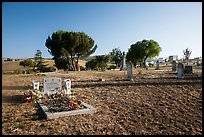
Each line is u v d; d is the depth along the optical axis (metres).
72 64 44.19
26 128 6.43
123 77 22.12
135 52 56.09
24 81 19.14
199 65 46.84
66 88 12.16
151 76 22.28
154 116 7.43
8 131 6.17
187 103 9.16
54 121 7.09
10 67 62.97
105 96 11.25
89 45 43.47
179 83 15.26
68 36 40.88
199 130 5.99
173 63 31.39
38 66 51.78
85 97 11.05
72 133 5.96
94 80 19.38
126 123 6.76
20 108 9.03
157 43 56.56
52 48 42.34
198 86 13.41
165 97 10.52
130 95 11.34
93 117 7.47
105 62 50.41
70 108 8.20
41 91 12.13
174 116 7.38
